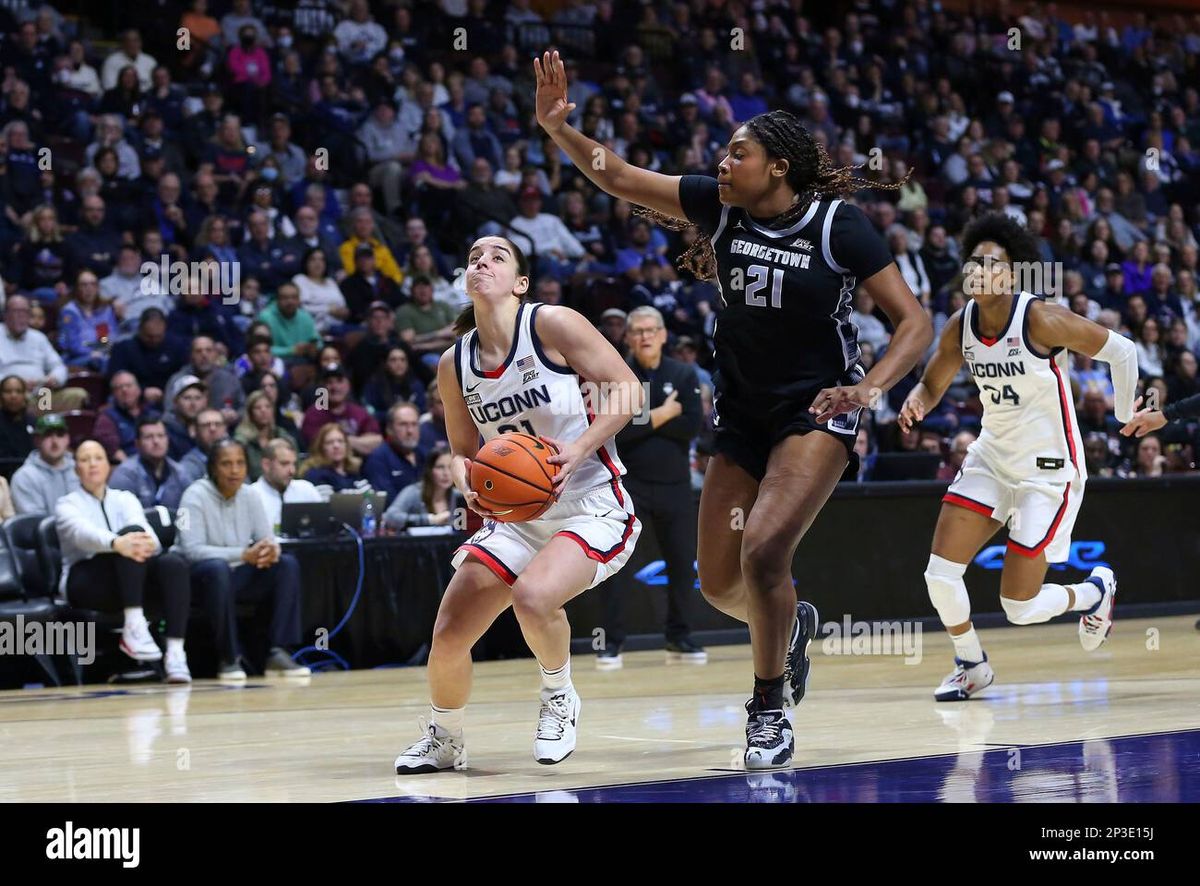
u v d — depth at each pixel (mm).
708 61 15141
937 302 13133
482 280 3545
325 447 8500
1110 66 18062
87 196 10672
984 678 5027
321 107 12602
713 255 3814
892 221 13258
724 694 5547
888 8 17203
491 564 3523
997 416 5242
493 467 3373
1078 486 5281
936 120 15508
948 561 5113
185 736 4527
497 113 13445
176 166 11367
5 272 10359
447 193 12414
